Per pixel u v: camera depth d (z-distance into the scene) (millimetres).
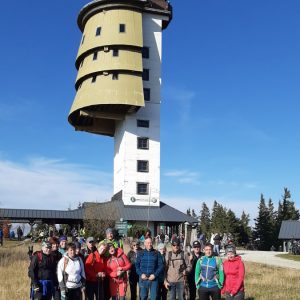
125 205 60125
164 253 14430
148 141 62375
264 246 101188
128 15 62812
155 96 63781
